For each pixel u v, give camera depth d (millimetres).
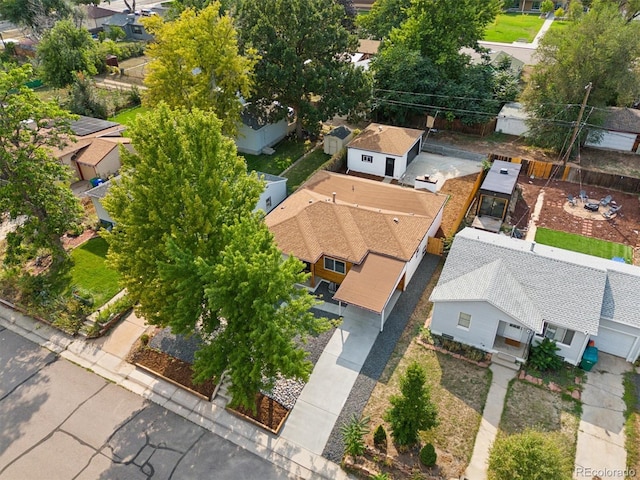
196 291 17422
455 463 17484
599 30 36031
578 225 31234
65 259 28859
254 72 38281
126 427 19438
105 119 49219
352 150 38219
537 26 82500
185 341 23266
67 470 17844
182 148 18891
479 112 42500
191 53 33812
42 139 27328
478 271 22750
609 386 20359
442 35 45125
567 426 18734
